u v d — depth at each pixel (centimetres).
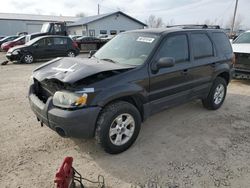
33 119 468
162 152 355
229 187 282
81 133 310
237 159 339
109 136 328
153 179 295
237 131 430
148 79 361
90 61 379
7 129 421
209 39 489
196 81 454
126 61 384
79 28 4175
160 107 400
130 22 4306
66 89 313
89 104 303
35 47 1349
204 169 315
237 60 754
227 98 630
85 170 311
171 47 405
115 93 317
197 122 466
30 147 362
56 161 329
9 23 4438
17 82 808
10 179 291
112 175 302
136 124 357
